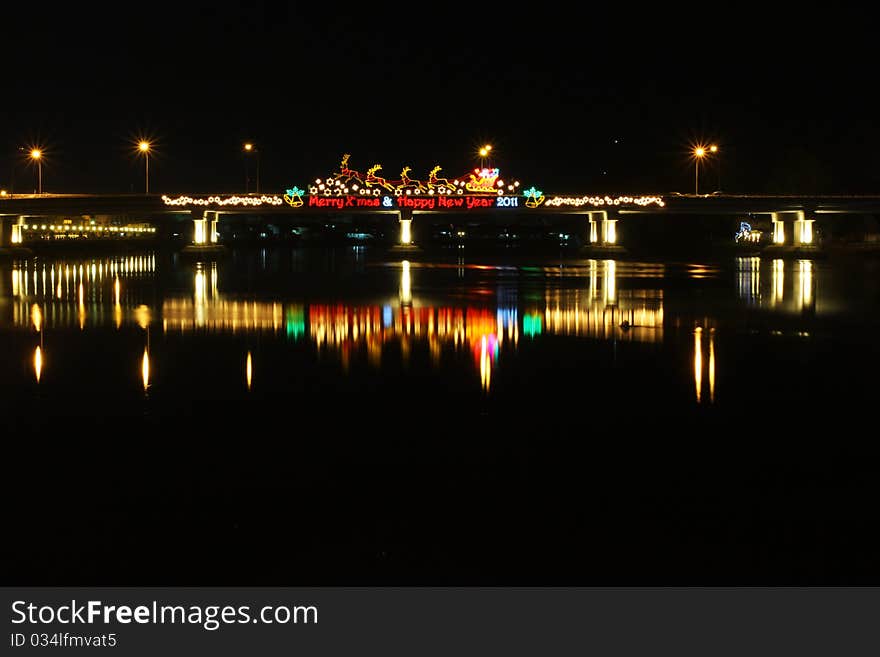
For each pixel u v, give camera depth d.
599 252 136.25
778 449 24.50
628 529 18.69
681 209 129.12
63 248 152.75
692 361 38.88
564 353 40.78
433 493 20.81
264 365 37.44
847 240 147.88
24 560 17.33
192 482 21.59
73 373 35.69
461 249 176.50
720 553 17.56
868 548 17.75
